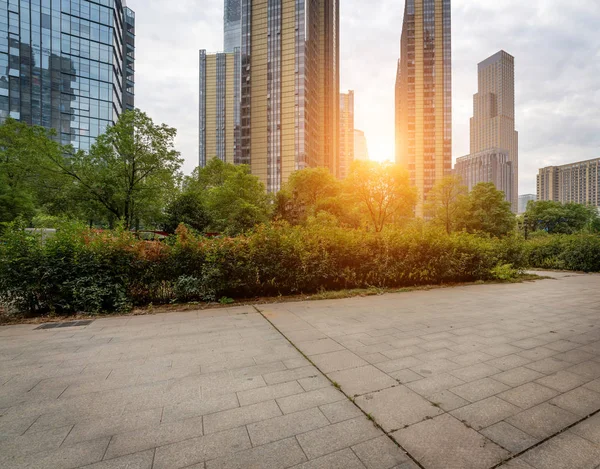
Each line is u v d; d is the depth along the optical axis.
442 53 104.06
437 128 103.56
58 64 58.16
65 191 20.30
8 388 3.17
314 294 8.29
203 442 2.31
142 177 20.88
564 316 6.16
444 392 3.07
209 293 7.40
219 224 28.48
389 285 9.53
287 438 2.36
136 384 3.26
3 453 2.17
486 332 5.08
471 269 10.87
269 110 80.75
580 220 54.12
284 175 79.12
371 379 3.36
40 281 6.21
